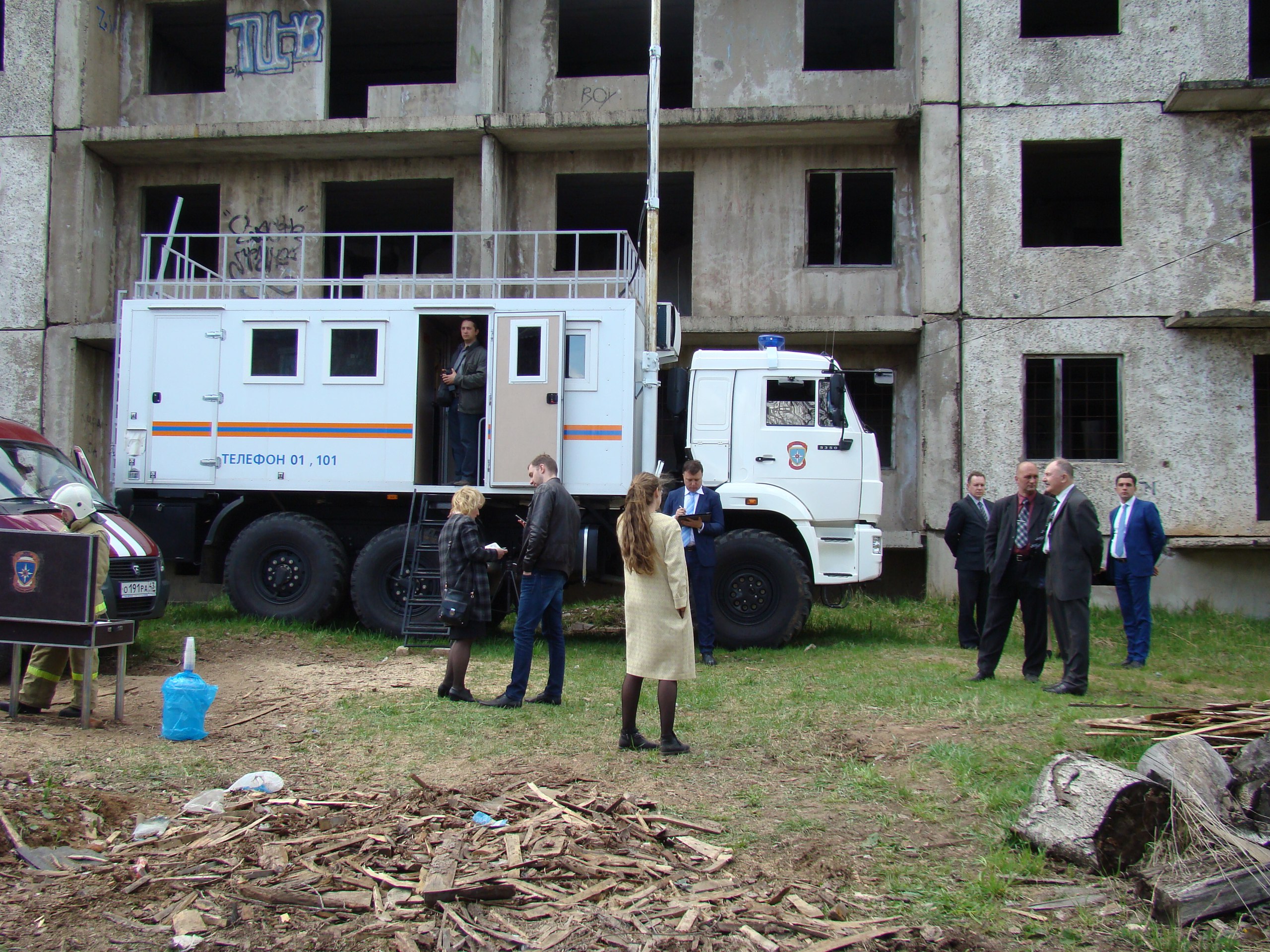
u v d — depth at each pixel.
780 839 4.15
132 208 15.55
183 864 3.63
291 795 4.55
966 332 13.29
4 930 3.13
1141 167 13.22
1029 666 7.63
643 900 3.39
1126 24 13.32
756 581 9.55
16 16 14.95
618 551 9.78
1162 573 12.88
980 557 9.65
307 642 9.27
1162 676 8.20
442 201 16.89
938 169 13.44
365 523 10.27
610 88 14.91
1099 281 13.18
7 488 7.90
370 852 3.70
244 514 10.34
